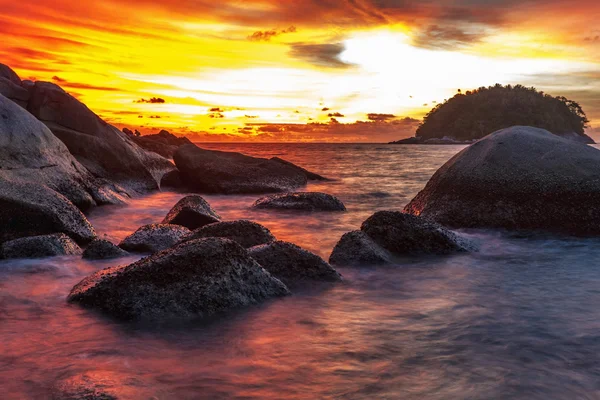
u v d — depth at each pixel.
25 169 11.31
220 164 18.94
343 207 14.05
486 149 10.54
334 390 3.59
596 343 4.41
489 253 8.23
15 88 16.69
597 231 9.15
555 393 3.53
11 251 7.71
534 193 9.68
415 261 7.70
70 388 3.49
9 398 3.48
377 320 5.09
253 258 6.40
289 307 5.49
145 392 3.50
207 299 5.26
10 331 4.82
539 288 6.27
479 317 5.15
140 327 4.88
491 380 3.72
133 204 14.76
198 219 9.59
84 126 17.05
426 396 3.49
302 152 79.62
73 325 4.95
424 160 47.91
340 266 7.33
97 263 7.57
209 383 3.69
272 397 3.49
